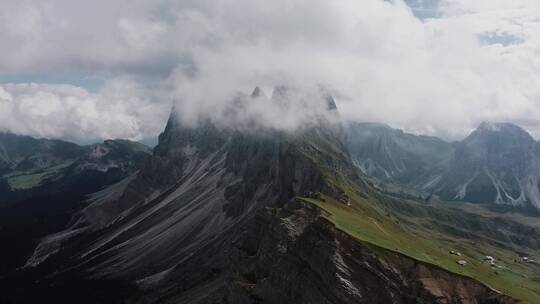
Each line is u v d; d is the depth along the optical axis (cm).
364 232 19425
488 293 16362
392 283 16188
